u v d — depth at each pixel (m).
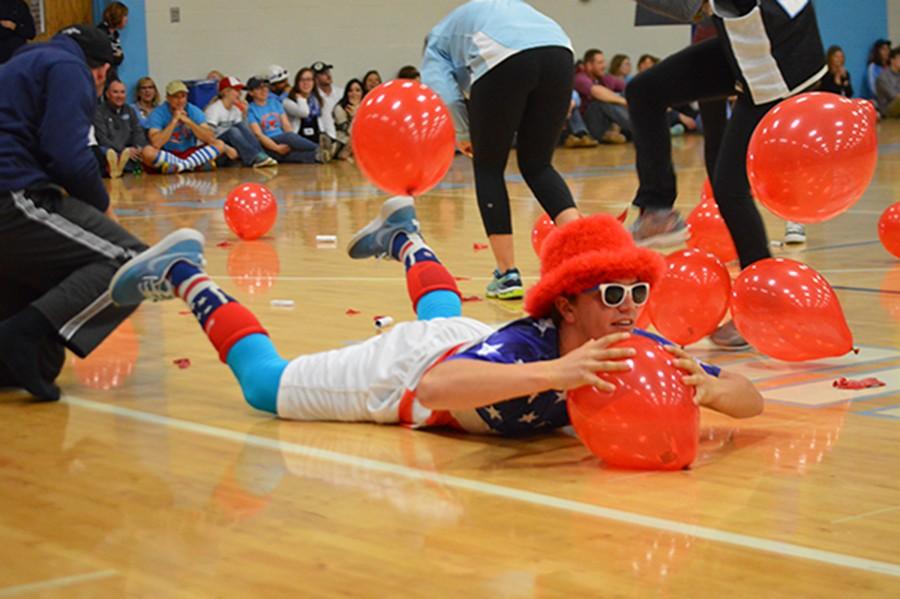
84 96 4.62
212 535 3.06
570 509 3.21
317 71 20.81
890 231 7.55
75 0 19.39
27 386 4.50
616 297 3.57
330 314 6.14
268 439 3.97
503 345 3.69
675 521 3.10
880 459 3.63
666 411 3.46
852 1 26.94
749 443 3.83
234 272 7.82
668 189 6.20
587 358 3.47
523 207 12.03
